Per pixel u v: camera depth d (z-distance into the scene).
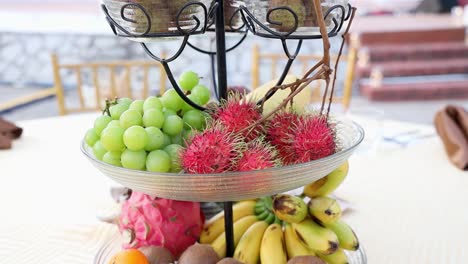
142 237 0.68
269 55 1.87
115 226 0.84
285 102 0.55
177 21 0.52
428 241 0.78
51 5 7.21
